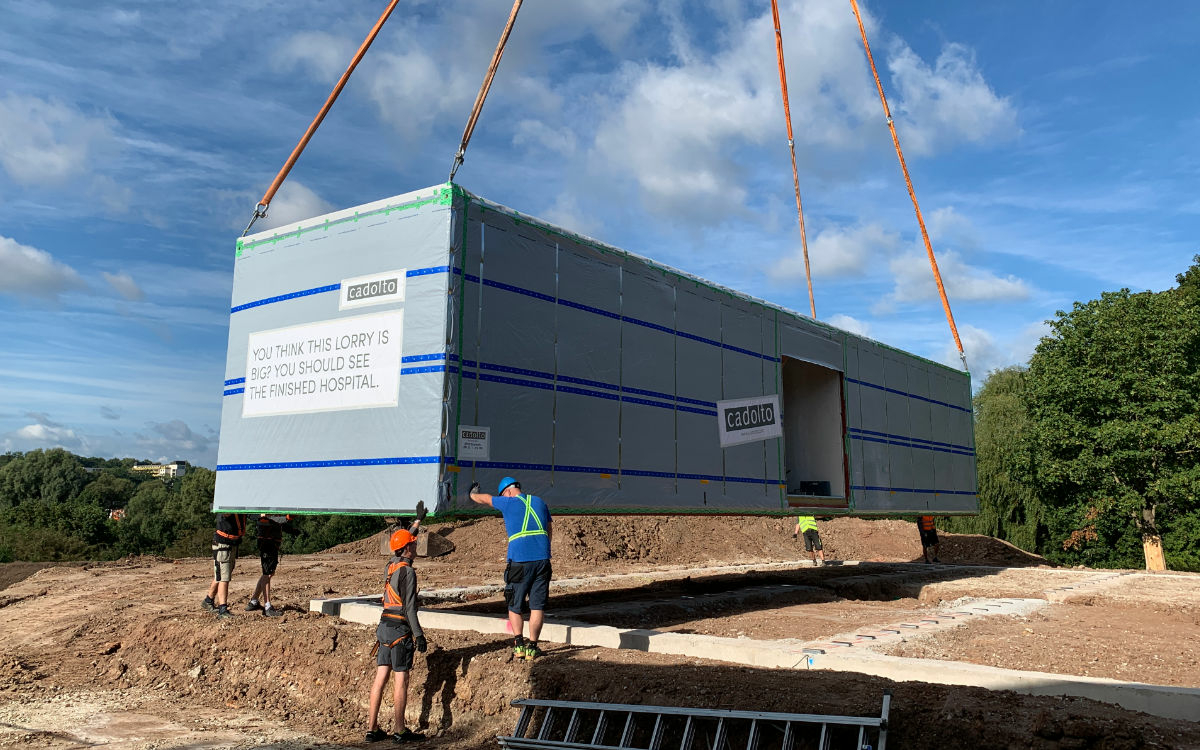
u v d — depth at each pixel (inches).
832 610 453.7
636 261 397.7
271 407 357.4
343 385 329.7
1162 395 856.9
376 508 308.5
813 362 537.0
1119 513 938.1
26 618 482.3
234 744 249.6
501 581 592.4
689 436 418.3
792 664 261.7
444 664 279.3
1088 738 178.1
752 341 479.5
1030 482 1010.1
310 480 335.3
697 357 431.8
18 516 1584.6
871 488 586.6
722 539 1001.5
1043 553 1186.6
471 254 313.7
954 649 320.8
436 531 930.1
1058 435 920.9
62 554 1374.3
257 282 376.5
